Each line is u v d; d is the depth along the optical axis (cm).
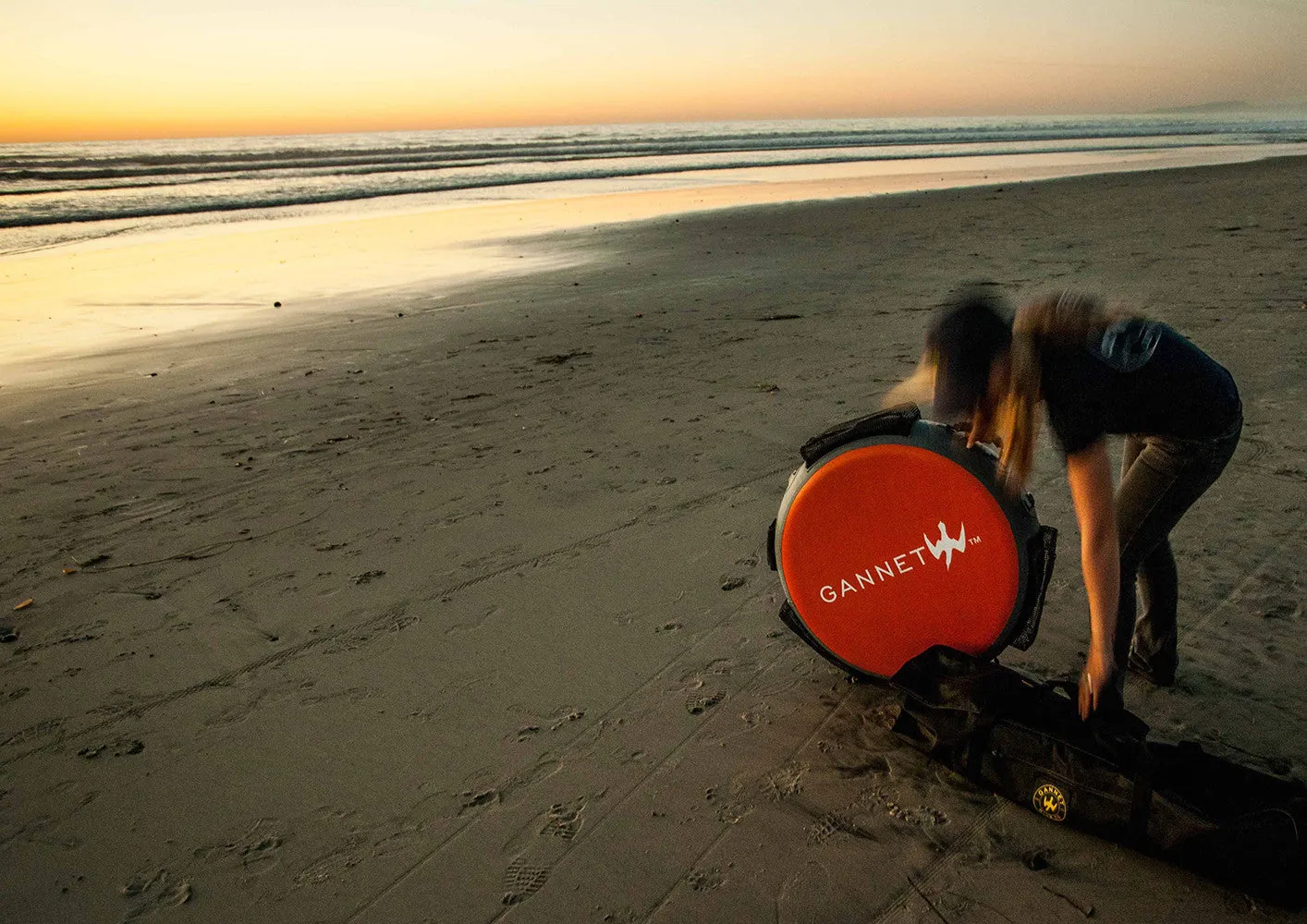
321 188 2739
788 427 511
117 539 408
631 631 311
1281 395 500
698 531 386
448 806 230
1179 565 332
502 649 304
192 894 205
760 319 811
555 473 462
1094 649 201
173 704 281
